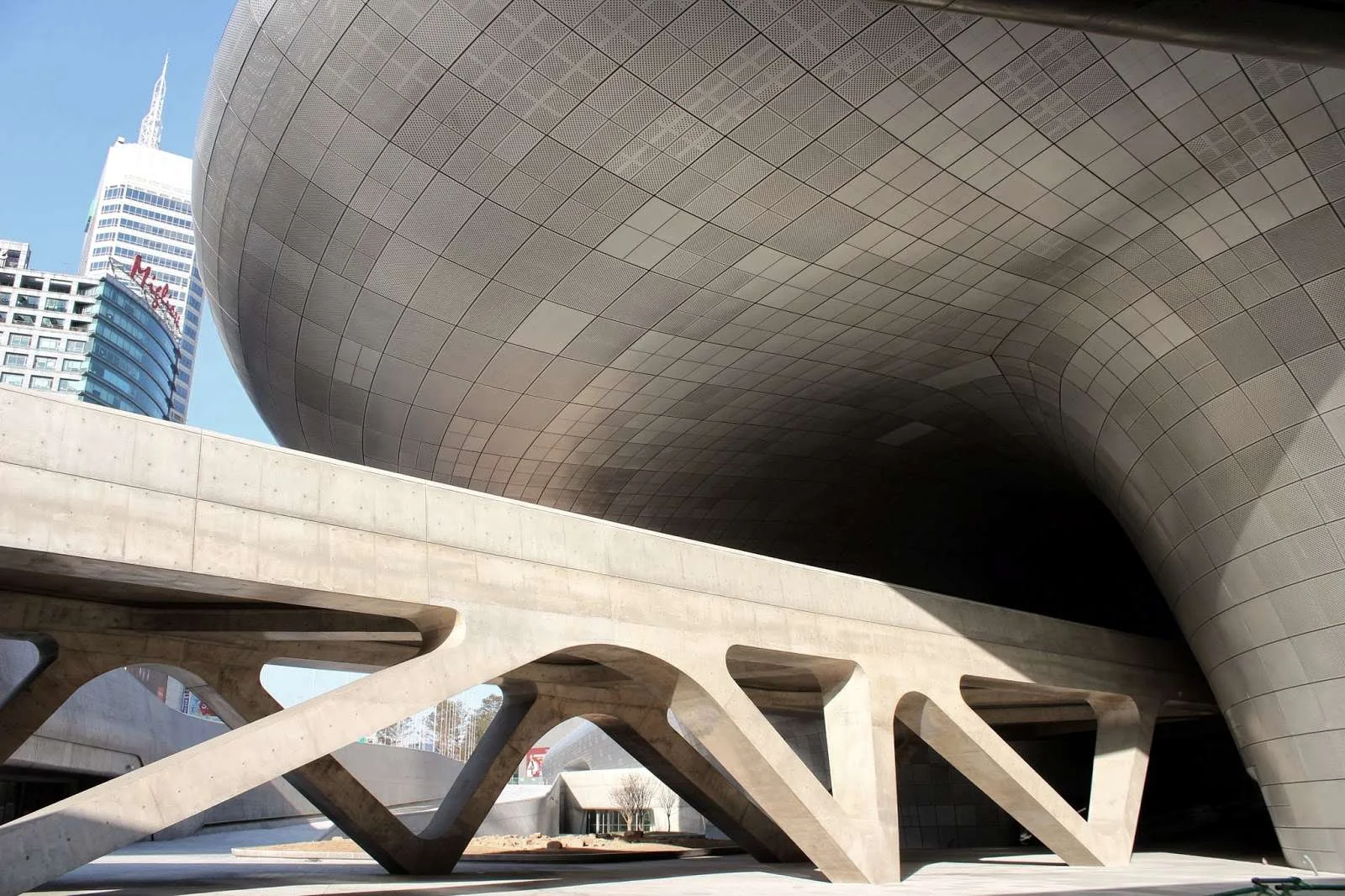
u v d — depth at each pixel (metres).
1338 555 18.59
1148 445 22.14
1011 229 19.42
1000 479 33.62
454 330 22.33
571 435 26.95
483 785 21.80
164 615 17.17
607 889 15.54
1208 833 34.28
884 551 38.72
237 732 11.54
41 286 115.88
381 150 18.09
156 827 10.51
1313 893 9.18
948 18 14.80
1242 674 20.97
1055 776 38.12
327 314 22.59
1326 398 18.47
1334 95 15.65
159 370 128.62
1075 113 16.48
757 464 30.44
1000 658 22.50
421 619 14.82
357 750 56.47
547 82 16.38
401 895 13.70
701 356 23.73
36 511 10.88
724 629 17.50
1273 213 17.77
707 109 16.62
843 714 19.66
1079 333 22.27
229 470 12.59
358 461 29.03
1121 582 39.50
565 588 15.56
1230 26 5.85
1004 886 16.38
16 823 9.60
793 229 19.33
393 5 15.70
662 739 24.36
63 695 15.91
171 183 188.50
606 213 18.98
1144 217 18.83
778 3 14.79
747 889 15.66
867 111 16.55
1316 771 19.28
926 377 25.69
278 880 18.28
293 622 17.20
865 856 17.12
